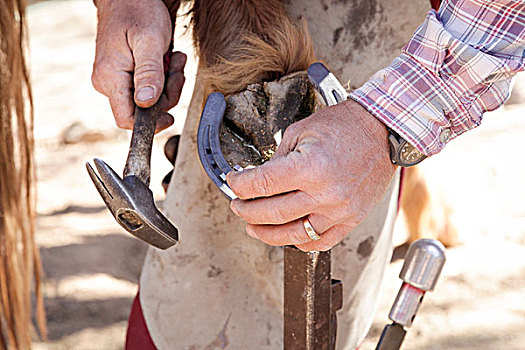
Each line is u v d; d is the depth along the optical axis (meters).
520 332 1.98
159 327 1.26
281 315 1.21
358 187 0.75
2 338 1.35
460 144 3.21
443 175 2.37
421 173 2.29
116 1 1.00
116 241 2.60
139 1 0.98
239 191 0.75
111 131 3.63
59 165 3.34
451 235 2.40
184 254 1.22
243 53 0.97
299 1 1.09
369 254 1.22
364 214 0.78
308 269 0.84
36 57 5.08
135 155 0.84
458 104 0.79
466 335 1.97
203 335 1.25
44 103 4.12
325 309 0.88
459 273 2.27
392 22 1.14
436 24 0.78
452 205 2.39
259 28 1.01
